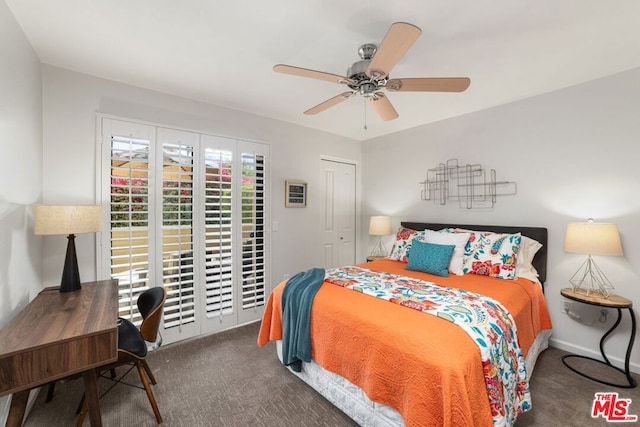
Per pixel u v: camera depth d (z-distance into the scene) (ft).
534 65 6.89
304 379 6.68
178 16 5.22
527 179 8.89
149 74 7.52
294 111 10.36
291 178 11.69
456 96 8.82
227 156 9.82
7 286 4.95
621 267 7.30
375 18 5.20
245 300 10.26
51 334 4.05
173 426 5.40
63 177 7.11
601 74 7.38
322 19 5.24
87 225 6.03
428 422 4.02
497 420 4.28
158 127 8.44
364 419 5.23
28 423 5.42
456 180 10.68
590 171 7.73
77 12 5.12
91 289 6.27
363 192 14.51
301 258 12.07
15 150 5.28
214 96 8.98
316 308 6.16
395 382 4.53
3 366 3.55
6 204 4.91
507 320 5.46
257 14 5.13
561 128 8.22
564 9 4.94
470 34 5.64
